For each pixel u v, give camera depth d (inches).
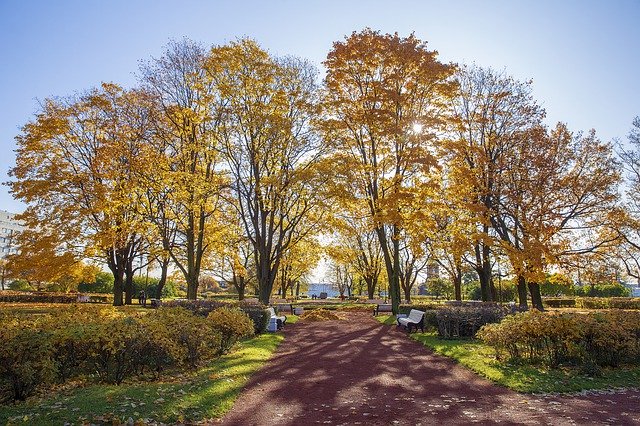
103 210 896.3
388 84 905.5
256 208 1024.9
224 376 371.6
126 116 1029.2
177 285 2225.6
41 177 956.6
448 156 964.0
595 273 979.9
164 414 258.5
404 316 871.7
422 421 266.2
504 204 951.0
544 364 420.5
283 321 850.1
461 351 511.5
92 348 342.3
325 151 999.0
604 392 331.0
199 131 993.5
